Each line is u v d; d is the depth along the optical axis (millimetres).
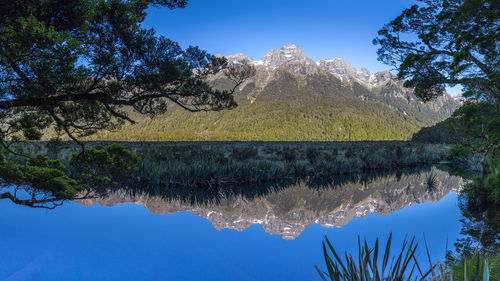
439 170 19828
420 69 15078
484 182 9023
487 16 11836
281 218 8070
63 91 4852
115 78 5895
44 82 3924
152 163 14758
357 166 18781
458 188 13039
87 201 8953
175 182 12828
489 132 11852
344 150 30422
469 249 4781
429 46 15414
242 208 9703
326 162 17750
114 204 9086
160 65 6184
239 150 24578
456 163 23328
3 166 6121
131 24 5941
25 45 3773
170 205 9633
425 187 13609
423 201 10211
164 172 13016
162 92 6621
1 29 3756
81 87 5285
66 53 3898
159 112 7781
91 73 5121
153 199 10430
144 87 6254
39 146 22953
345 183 14766
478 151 16297
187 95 7086
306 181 15016
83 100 5934
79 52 4039
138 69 6000
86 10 4746
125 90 6297
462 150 22109
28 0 3900
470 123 15797
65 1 4277
